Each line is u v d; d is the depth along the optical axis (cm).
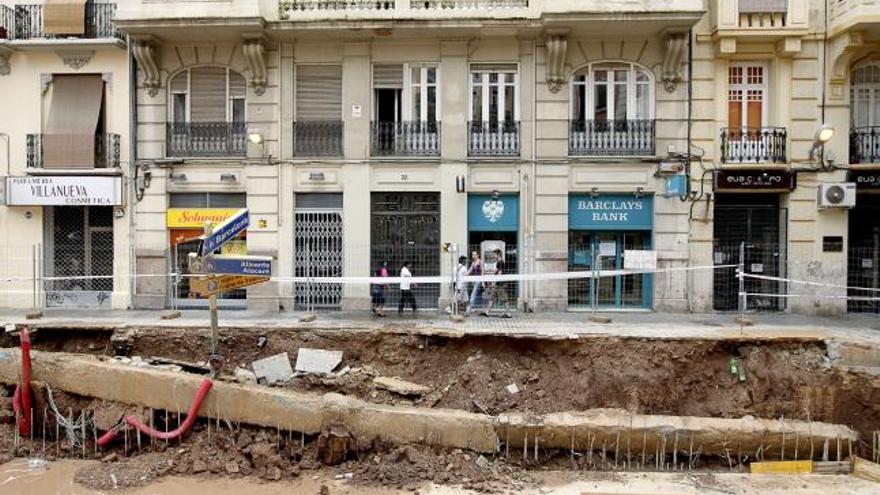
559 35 1587
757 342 1149
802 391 1105
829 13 1584
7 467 971
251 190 1669
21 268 1695
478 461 980
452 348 1185
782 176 1590
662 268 1612
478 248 1673
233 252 1705
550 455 1007
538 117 1636
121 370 1064
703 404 1109
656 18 1527
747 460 1007
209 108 1709
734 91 1648
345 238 1656
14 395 1075
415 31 1605
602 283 1656
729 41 1570
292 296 1645
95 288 1706
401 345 1191
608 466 995
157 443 1012
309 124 1675
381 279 1414
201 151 1695
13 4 1698
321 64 1678
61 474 945
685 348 1141
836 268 1593
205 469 953
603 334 1162
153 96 1683
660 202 1622
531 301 1612
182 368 1133
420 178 1653
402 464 956
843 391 1091
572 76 1650
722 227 1650
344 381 1128
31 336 1232
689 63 1609
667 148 1616
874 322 1414
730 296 1625
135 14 1584
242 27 1578
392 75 1683
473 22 1579
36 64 1698
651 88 1639
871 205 1666
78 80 1705
